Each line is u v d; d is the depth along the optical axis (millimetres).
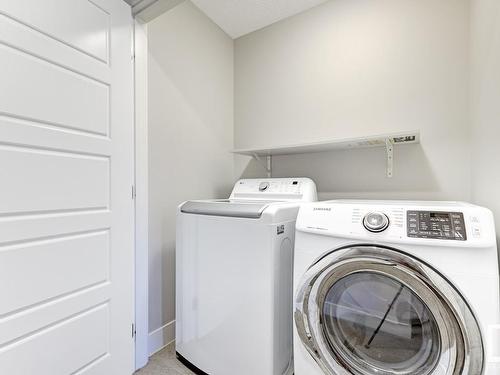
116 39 1394
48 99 1085
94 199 1273
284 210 1308
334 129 2016
